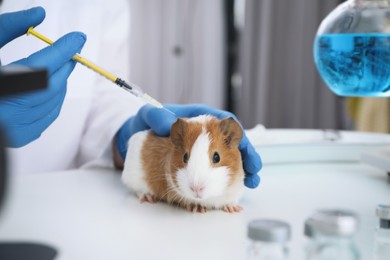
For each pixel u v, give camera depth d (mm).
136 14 4375
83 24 1933
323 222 646
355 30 1214
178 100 4602
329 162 1762
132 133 1471
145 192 1266
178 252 915
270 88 4605
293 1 4551
